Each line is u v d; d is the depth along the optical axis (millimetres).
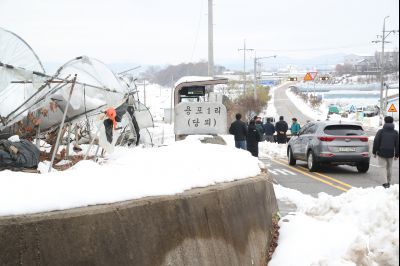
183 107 16203
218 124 16234
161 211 4871
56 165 8656
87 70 9000
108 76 9266
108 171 5484
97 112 9359
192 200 5352
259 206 7293
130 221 4496
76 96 8891
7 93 8258
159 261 4664
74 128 12953
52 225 3939
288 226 7750
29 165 6961
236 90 87938
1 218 3756
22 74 7969
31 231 3822
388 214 6969
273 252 7129
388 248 6016
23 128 8891
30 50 8234
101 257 4160
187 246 5066
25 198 4031
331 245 6777
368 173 18391
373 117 80125
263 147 28000
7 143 6891
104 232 4242
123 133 14672
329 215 7980
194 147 8109
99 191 4547
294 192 12430
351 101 121812
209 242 5453
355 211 7668
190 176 5934
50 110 9172
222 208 5914
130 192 4773
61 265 3908
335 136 18047
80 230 4090
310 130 19484
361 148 18062
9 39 8070
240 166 7500
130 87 15391
